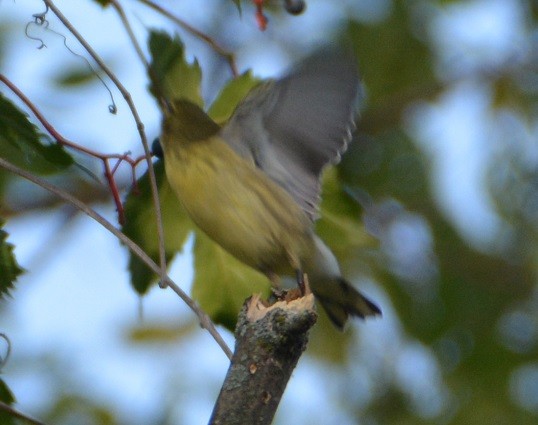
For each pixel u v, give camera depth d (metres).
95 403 12.41
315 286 9.15
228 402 6.28
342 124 7.94
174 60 8.30
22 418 7.09
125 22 7.96
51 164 7.37
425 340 13.81
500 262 14.18
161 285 6.72
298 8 8.90
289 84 8.00
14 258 7.42
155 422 12.52
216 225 8.42
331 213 8.88
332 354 13.35
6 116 7.19
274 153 8.41
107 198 12.28
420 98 13.91
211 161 8.39
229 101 8.59
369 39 13.51
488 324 14.11
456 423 13.53
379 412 13.42
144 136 7.26
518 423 13.67
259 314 6.51
